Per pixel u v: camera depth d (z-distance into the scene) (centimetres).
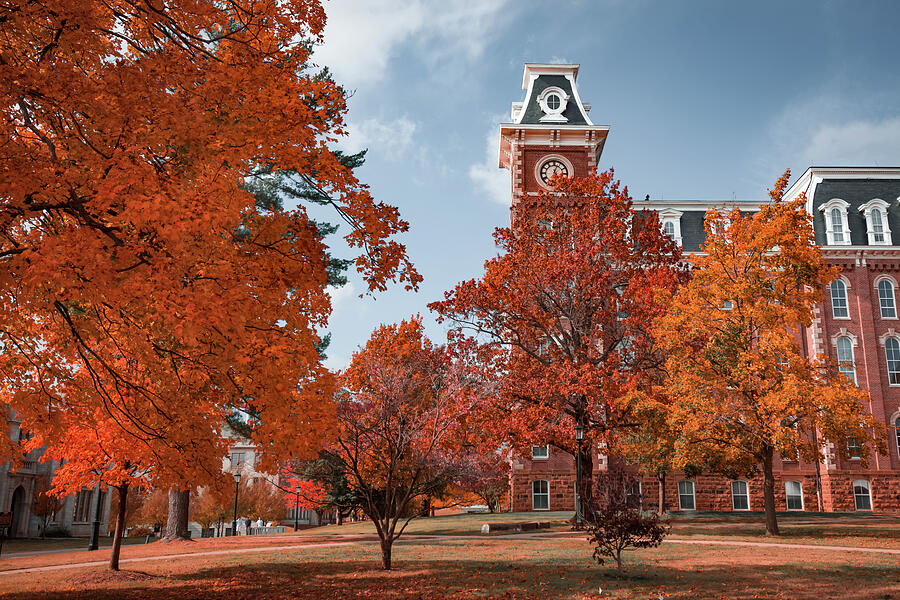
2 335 958
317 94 1071
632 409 2636
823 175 4878
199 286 787
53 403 967
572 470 4181
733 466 2633
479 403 2450
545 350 2988
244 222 1030
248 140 884
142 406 1066
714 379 2306
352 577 1503
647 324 2666
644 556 1788
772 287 2506
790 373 2225
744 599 1163
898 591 1207
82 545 3322
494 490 4838
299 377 1000
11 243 897
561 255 2894
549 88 4831
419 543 2286
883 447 2189
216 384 1034
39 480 4222
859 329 4503
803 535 2341
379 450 1736
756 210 4934
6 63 783
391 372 1748
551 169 4603
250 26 955
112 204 810
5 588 1465
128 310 974
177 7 875
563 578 1426
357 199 1068
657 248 2978
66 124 870
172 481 1186
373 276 1091
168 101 794
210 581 1506
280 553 2062
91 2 783
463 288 2912
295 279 1002
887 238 4662
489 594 1250
